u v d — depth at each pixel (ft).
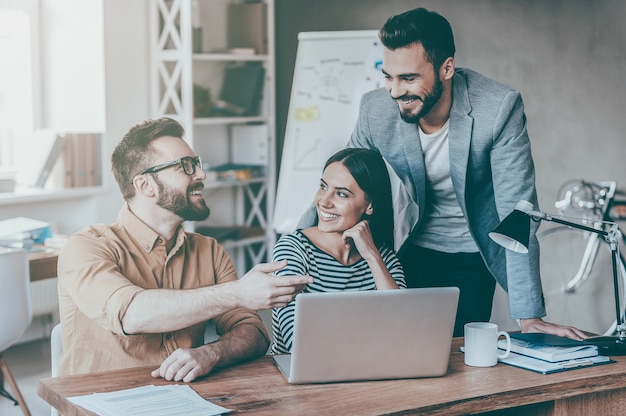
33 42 16.28
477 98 10.10
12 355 15.31
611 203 15.17
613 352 7.38
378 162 9.18
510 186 10.03
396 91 10.19
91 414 5.64
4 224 13.57
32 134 15.66
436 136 10.42
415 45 9.92
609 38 15.25
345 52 15.08
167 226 7.66
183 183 7.59
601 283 15.90
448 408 6.05
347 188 8.96
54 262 12.57
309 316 6.22
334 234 8.79
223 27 18.25
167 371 6.50
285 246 8.45
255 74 17.81
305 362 6.34
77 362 7.22
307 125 15.35
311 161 15.35
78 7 15.99
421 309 6.46
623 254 15.51
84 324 7.22
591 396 6.90
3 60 16.46
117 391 6.15
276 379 6.57
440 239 11.07
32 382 13.73
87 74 16.08
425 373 6.64
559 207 15.47
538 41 15.65
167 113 16.89
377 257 8.37
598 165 15.57
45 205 15.88
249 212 18.94
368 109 10.78
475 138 10.11
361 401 6.03
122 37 16.22
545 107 15.75
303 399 6.07
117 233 7.55
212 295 6.81
